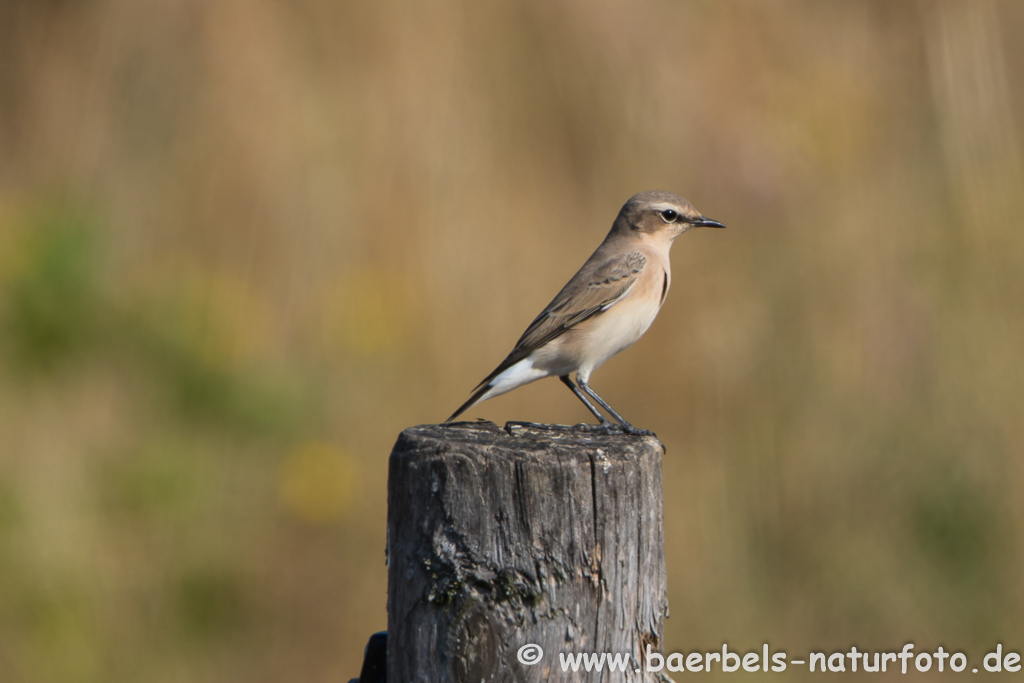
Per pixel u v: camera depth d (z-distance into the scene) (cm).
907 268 1379
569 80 1578
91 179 1485
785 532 1234
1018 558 1177
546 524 597
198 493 1230
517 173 1521
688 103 1598
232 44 1526
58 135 1542
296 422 1295
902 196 1497
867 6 1775
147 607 1159
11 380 1255
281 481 1252
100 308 1315
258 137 1476
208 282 1371
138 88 1549
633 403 1364
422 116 1502
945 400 1268
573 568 598
